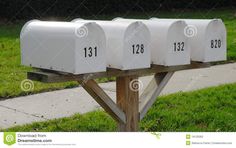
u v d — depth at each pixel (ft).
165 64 14.94
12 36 45.88
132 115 15.88
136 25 14.25
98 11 60.13
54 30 13.74
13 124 21.16
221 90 26.81
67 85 27.99
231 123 20.94
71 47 13.23
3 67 32.37
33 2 54.34
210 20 15.62
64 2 55.77
